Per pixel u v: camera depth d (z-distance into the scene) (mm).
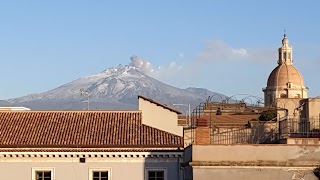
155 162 56125
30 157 56031
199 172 43875
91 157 56094
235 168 43812
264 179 43656
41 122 60250
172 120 60188
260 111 69250
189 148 46438
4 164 56031
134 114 61344
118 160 56156
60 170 56000
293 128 54625
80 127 59281
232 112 69125
